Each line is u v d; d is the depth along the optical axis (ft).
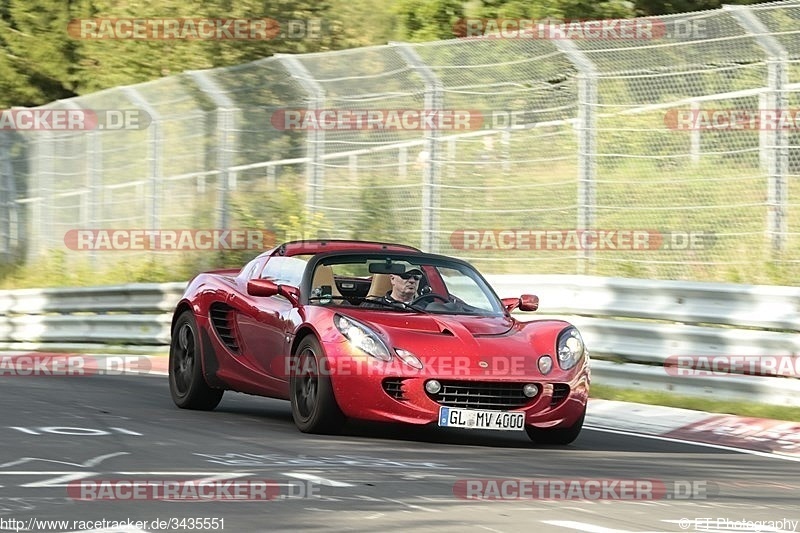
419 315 60.59
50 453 48.60
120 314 121.70
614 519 38.09
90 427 57.72
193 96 122.72
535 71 96.02
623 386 80.69
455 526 35.63
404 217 114.42
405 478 44.42
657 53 89.56
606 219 107.24
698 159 107.24
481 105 100.22
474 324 59.93
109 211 139.85
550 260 103.96
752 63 91.40
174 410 68.23
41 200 152.56
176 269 131.64
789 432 64.44
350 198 117.91
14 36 210.79
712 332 76.33
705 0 146.51
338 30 171.22
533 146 115.75
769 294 75.05
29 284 149.79
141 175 134.31
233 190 124.88
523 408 56.59
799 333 78.69
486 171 114.01
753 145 105.40
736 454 58.44
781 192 87.86
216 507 37.55
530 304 66.33
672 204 106.22
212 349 67.72
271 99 114.01
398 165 115.65
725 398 74.33
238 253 125.70
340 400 56.54
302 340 59.16
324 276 63.36
